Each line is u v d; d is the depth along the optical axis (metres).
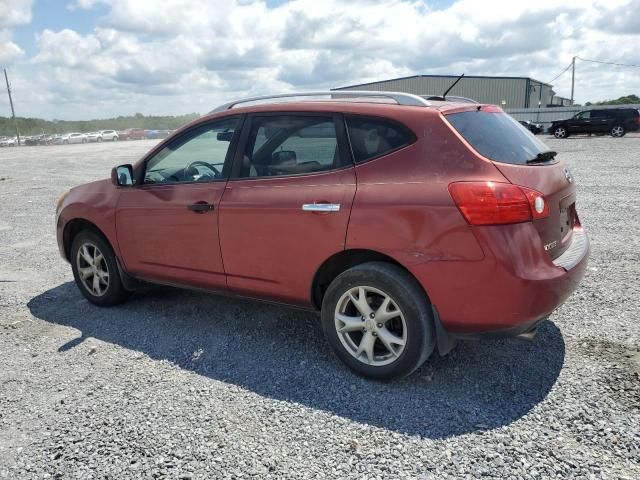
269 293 3.86
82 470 2.72
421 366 3.66
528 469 2.59
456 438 2.86
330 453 2.79
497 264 2.97
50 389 3.57
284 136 3.78
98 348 4.19
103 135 65.12
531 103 55.47
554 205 3.31
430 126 3.26
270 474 2.64
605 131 29.11
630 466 2.56
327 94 3.85
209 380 3.62
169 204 4.27
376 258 3.46
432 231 3.10
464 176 3.08
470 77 53.06
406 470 2.63
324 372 3.65
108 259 4.88
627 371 3.42
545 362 3.61
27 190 14.70
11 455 2.87
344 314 3.56
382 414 3.12
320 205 3.46
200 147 4.23
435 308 3.18
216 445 2.88
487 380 3.43
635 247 6.18
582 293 4.80
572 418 2.96
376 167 3.36
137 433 3.01
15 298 5.44
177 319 4.71
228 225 3.91
